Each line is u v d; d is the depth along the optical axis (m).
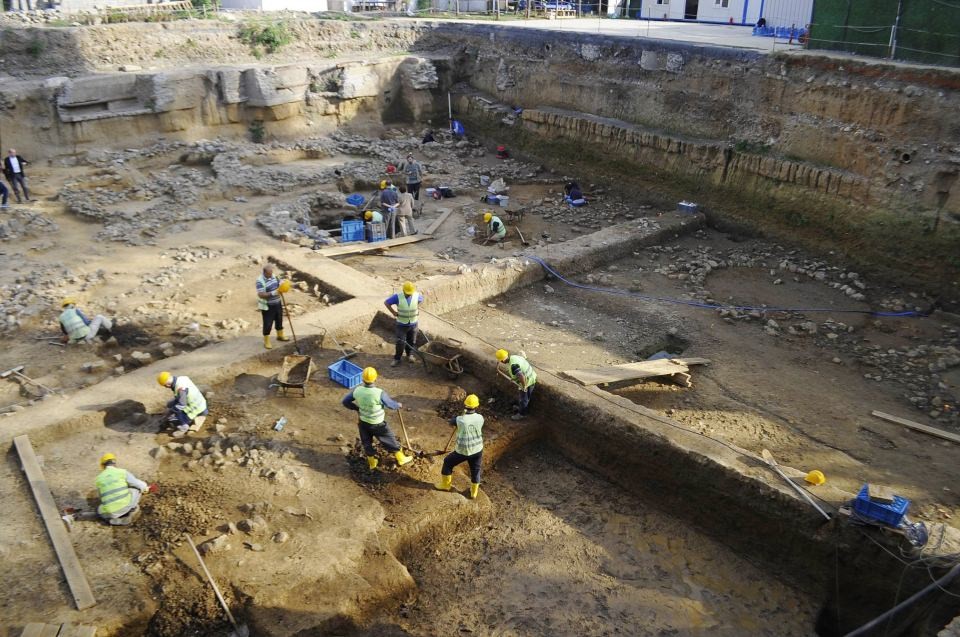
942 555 7.96
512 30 25.11
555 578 8.86
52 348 12.07
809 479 9.06
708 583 9.00
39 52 20.97
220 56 24.20
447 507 9.30
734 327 14.07
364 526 8.70
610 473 10.63
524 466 10.84
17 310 12.91
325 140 23.55
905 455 10.37
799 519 8.81
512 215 18.88
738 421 11.09
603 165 21.98
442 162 23.47
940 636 6.80
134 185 18.88
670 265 16.66
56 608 7.28
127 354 11.98
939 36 15.30
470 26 26.75
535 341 13.31
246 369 11.66
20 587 7.49
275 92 22.67
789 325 14.05
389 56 26.58
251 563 8.02
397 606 8.16
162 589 7.60
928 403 11.58
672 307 14.80
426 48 27.94
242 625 7.45
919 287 15.30
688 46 19.75
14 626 7.03
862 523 8.38
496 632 8.05
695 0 30.42
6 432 9.61
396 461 9.86
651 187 20.67
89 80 19.94
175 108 21.36
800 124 17.36
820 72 16.77
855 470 10.00
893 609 7.60
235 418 10.51
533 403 11.31
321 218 19.11
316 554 8.22
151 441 9.90
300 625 7.41
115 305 13.34
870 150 15.95
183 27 23.58
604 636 8.11
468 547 9.22
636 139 20.86
